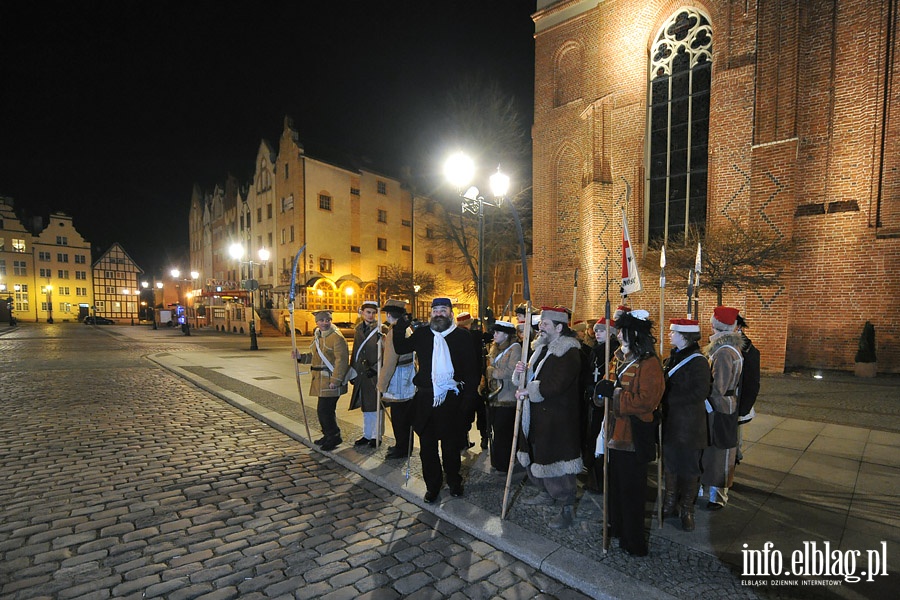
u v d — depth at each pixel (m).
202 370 13.23
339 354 5.69
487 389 5.58
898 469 4.89
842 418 7.00
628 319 3.36
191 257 60.72
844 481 4.57
